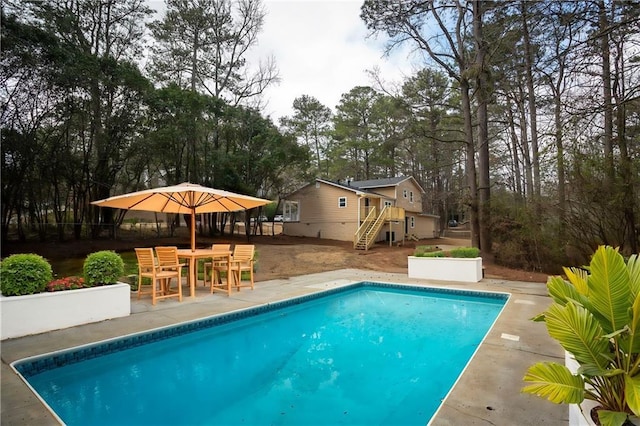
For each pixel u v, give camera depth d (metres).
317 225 21.86
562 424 2.45
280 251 15.55
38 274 4.71
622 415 1.73
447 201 32.09
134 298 6.95
